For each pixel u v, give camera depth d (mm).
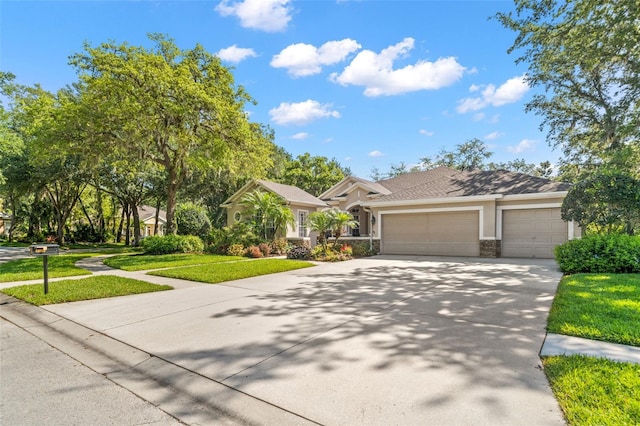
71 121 13211
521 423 2283
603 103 18219
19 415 2637
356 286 7637
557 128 20875
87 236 33031
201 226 24969
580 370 2961
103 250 22375
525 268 10164
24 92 20500
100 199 33688
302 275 9492
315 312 5383
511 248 14062
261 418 2516
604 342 3732
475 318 4852
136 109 13016
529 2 13211
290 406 2627
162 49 15844
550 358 3293
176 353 3799
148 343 4148
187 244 17156
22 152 19672
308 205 21844
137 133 14297
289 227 20281
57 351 4090
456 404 2545
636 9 10914
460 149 34188
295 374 3162
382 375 3072
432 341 3914
